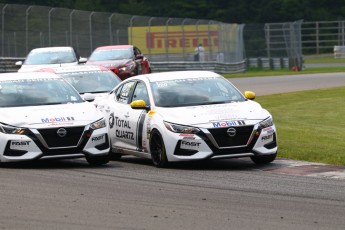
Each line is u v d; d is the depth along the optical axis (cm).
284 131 5875
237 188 3538
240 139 4216
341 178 3825
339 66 18388
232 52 16462
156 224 2764
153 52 15275
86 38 13788
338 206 3072
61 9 13350
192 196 3328
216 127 4194
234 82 11975
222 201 3203
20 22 12875
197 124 4219
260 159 4356
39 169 4272
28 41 12938
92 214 2952
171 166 4381
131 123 4622
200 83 4653
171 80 4675
